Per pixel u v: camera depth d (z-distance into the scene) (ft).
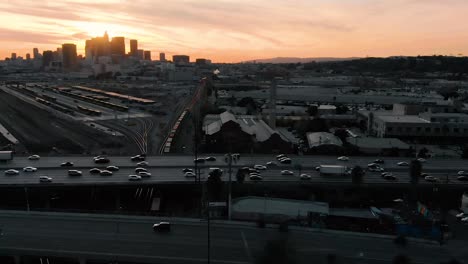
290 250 84.33
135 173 136.56
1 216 101.81
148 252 84.89
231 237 92.22
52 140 214.07
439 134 201.77
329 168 136.46
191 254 84.33
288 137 203.82
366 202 124.77
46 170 138.82
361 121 246.27
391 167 150.82
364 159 163.43
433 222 102.42
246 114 276.62
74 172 132.67
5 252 83.76
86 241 89.15
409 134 202.49
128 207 126.21
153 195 134.41
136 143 207.51
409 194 126.00
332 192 126.93
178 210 119.55
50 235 91.76
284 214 104.53
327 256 84.43
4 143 206.69
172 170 141.08
